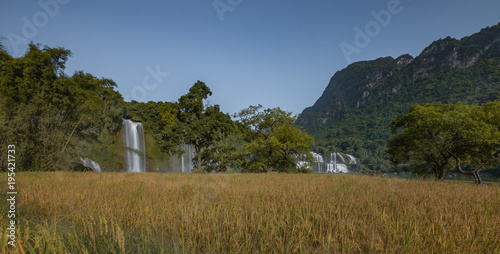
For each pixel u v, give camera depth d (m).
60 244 2.56
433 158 24.30
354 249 2.87
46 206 4.55
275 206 4.64
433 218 3.86
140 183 8.53
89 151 26.94
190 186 7.88
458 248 2.72
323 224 3.67
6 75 18.36
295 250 2.79
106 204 4.71
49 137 20.16
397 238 3.05
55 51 21.02
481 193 6.46
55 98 20.00
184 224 3.67
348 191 6.92
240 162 35.75
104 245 2.91
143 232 3.38
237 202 4.95
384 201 5.24
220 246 3.03
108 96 34.62
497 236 3.02
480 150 22.83
